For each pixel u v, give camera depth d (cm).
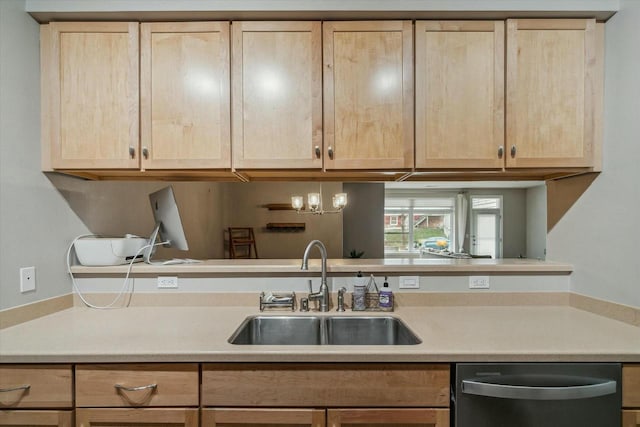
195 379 117
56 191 163
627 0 144
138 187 229
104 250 170
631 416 115
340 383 117
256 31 154
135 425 117
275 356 116
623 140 146
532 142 153
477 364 116
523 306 175
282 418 117
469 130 154
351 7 150
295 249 538
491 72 154
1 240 137
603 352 116
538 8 149
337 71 154
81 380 117
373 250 646
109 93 153
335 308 171
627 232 144
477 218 809
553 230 188
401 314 162
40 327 141
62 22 153
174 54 154
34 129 151
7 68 140
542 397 112
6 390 116
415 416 116
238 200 538
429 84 154
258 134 154
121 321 150
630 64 143
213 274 177
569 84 153
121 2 148
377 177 190
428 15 153
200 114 154
